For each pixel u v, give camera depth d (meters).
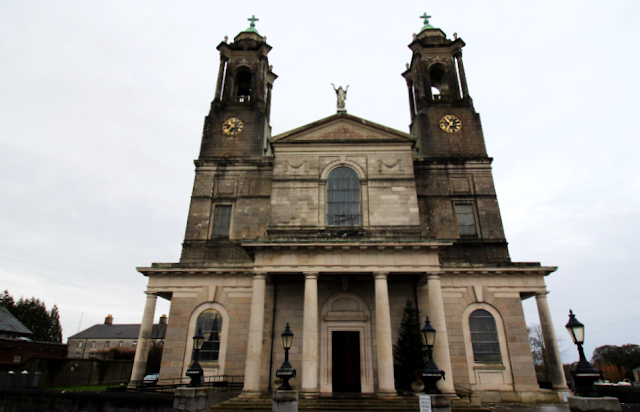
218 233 33.34
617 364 92.00
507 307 29.11
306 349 23.98
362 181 30.88
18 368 38.19
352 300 29.12
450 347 28.31
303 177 31.20
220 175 35.12
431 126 36.97
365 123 32.41
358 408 21.78
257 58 41.56
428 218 33.00
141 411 22.48
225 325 29.39
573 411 13.59
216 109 38.22
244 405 22.17
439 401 15.64
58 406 24.12
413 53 41.09
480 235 32.41
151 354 65.06
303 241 25.95
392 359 24.47
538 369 79.00
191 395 17.52
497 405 25.45
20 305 88.94
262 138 37.06
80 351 95.75
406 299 29.09
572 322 14.76
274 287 29.47
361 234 29.25
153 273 30.78
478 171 34.50
